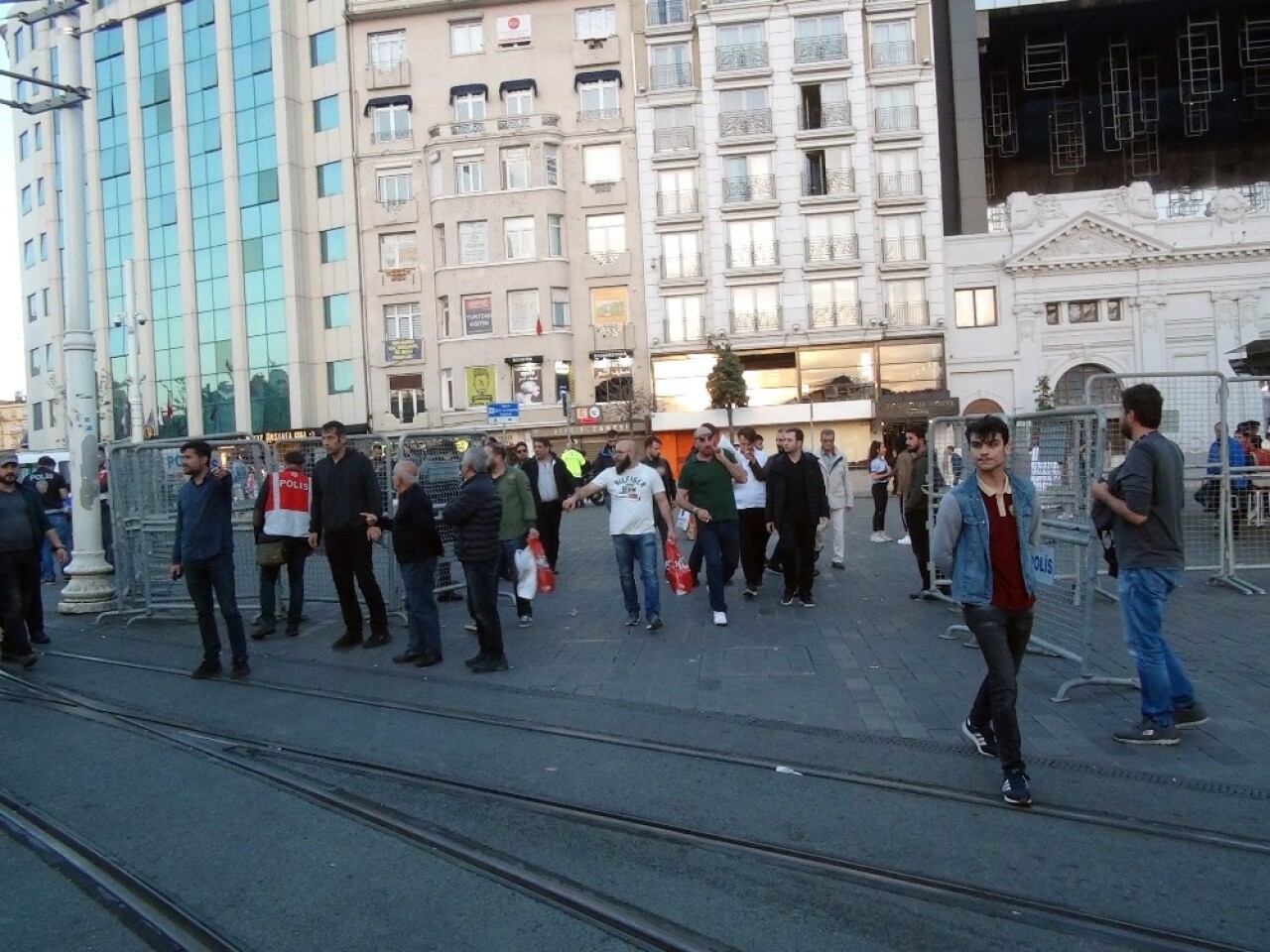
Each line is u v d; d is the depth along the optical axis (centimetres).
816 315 4175
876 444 1686
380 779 543
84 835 472
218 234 4488
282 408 4384
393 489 1096
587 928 366
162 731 653
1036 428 780
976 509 488
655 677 758
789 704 668
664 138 4209
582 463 2355
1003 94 4900
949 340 4203
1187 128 4891
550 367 4128
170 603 1103
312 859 437
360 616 923
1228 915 365
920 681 718
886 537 1700
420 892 400
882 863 415
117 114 4694
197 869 429
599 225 4244
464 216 4166
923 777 517
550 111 4238
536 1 4225
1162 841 432
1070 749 558
